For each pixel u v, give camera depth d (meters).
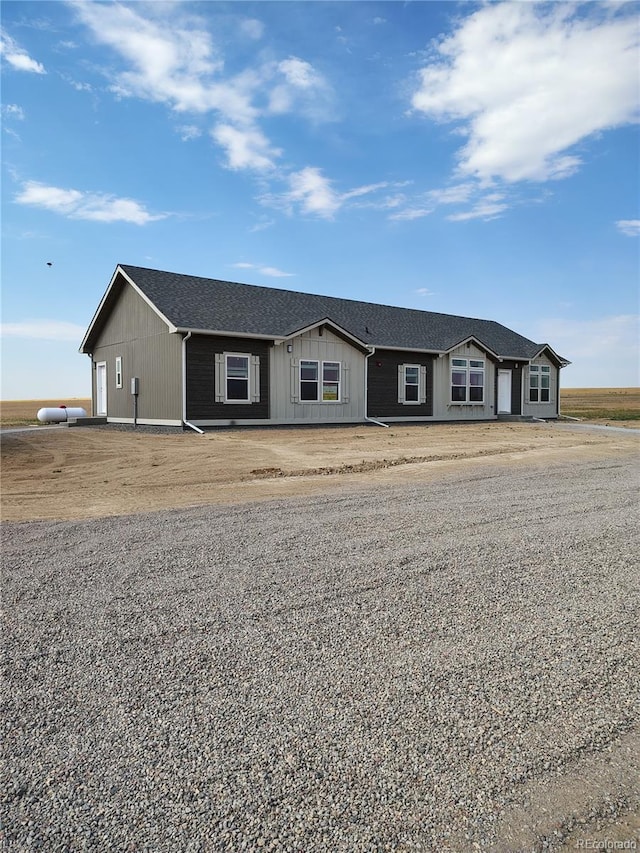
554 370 28.11
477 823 1.72
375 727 2.23
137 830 1.69
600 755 2.06
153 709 2.37
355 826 1.71
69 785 1.90
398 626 3.23
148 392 18.78
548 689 2.53
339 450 13.23
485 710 2.36
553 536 5.30
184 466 10.68
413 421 22.48
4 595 3.75
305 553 4.72
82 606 3.55
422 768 1.98
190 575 4.16
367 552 4.75
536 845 1.64
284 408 18.91
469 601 3.62
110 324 21.36
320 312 21.69
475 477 9.29
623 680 2.62
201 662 2.79
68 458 11.73
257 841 1.65
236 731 2.21
